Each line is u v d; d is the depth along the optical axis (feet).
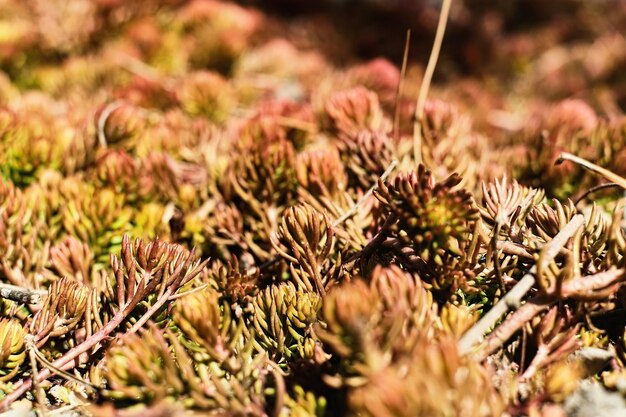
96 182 0.97
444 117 1.03
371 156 0.97
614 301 0.82
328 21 2.29
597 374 0.80
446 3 1.03
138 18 1.82
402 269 0.84
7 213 0.92
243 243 0.94
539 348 0.79
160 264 0.83
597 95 1.83
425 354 0.71
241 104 1.53
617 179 0.85
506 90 2.09
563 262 0.83
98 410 0.75
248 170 0.95
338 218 0.90
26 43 1.62
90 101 1.38
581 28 2.36
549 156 1.03
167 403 0.76
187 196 1.00
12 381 0.83
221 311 0.86
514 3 2.63
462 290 0.83
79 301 0.83
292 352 0.83
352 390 0.75
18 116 1.04
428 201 0.78
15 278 0.90
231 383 0.76
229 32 1.63
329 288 0.83
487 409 0.72
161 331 0.82
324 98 1.21
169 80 1.57
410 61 2.13
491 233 0.85
